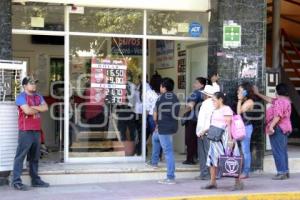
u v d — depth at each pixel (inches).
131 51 475.2
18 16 444.8
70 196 372.5
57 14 454.6
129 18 472.4
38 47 543.2
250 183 425.4
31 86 396.5
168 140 418.6
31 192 386.6
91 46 465.1
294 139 634.2
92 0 456.1
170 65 526.0
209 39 478.0
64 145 461.1
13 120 407.2
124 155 474.9
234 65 471.2
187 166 455.2
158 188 402.0
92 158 466.9
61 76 548.1
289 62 653.3
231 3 470.3
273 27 585.0
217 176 414.9
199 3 477.7
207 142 431.5
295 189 399.9
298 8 674.2
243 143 440.5
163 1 470.6
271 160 478.9
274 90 504.4
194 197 367.2
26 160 417.1
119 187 406.6
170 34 481.4
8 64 406.6
